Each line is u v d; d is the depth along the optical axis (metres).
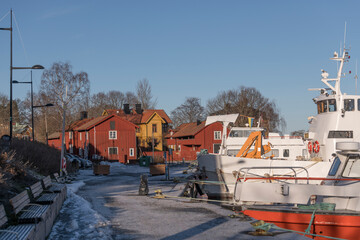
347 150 10.70
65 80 63.50
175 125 106.12
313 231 9.21
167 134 77.31
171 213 10.97
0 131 24.39
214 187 18.06
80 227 8.91
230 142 21.22
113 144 61.66
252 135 18.08
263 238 7.84
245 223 9.30
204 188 18.31
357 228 8.99
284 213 9.53
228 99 72.56
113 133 61.84
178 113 105.88
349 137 16.28
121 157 61.84
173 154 64.56
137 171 42.62
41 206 8.52
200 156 19.09
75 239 7.79
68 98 63.50
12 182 12.31
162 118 73.56
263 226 8.34
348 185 9.84
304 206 9.70
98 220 9.75
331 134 16.45
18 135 39.69
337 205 9.90
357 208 9.54
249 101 69.75
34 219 7.11
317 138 17.27
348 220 9.01
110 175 34.88
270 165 16.25
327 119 16.80
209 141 65.94
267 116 67.62
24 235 6.09
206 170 18.55
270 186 10.50
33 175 16.23
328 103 16.80
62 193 12.63
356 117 16.41
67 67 63.97
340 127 16.36
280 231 8.58
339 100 16.47
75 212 11.01
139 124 72.31
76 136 65.88
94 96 108.00
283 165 16.06
